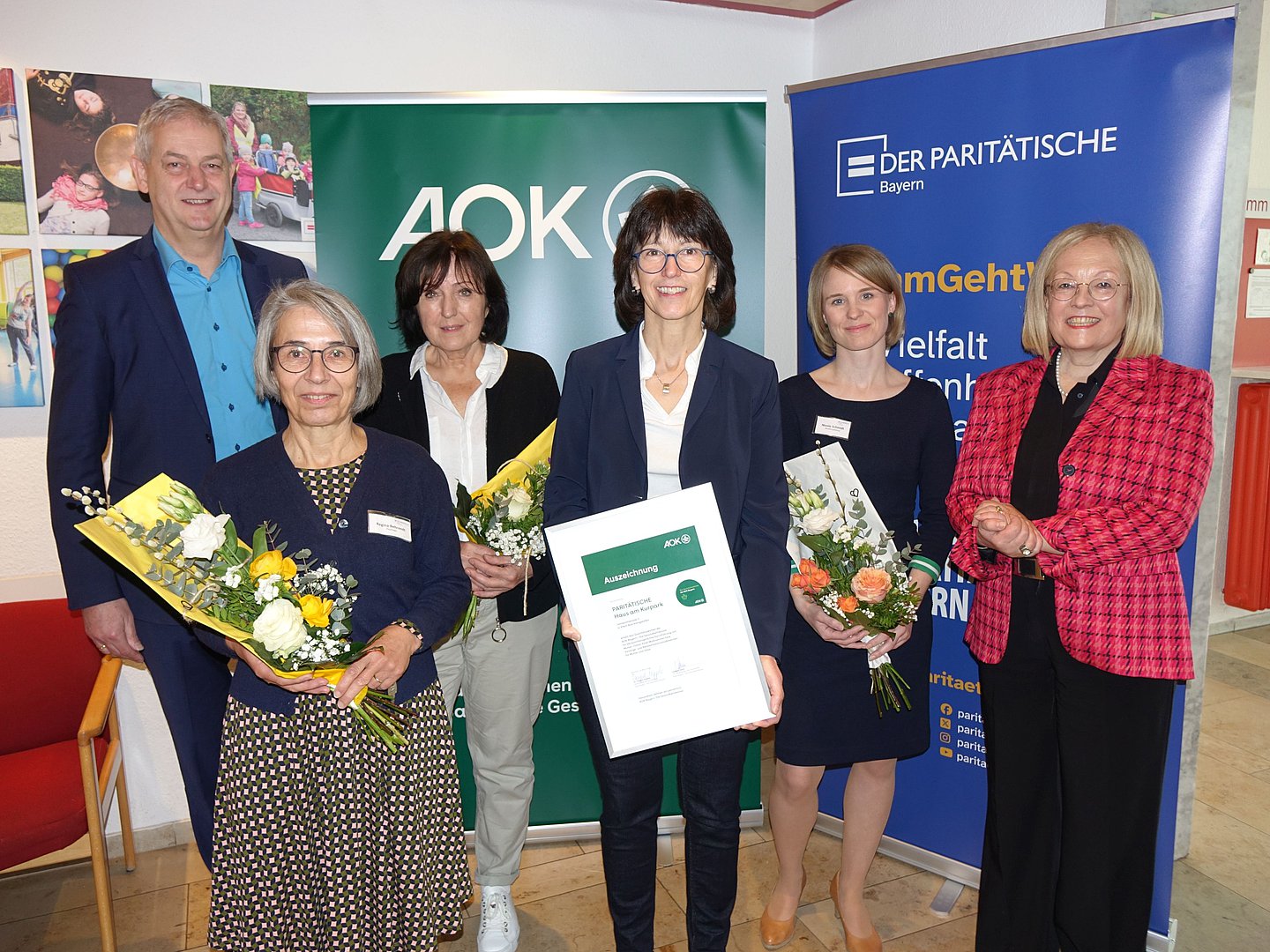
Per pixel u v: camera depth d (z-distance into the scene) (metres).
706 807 1.91
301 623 1.51
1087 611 1.84
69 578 2.00
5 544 2.68
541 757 2.91
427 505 1.81
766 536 1.84
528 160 2.70
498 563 2.15
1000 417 2.01
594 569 1.71
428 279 2.14
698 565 1.70
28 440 2.67
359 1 2.86
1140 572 1.82
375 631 1.72
